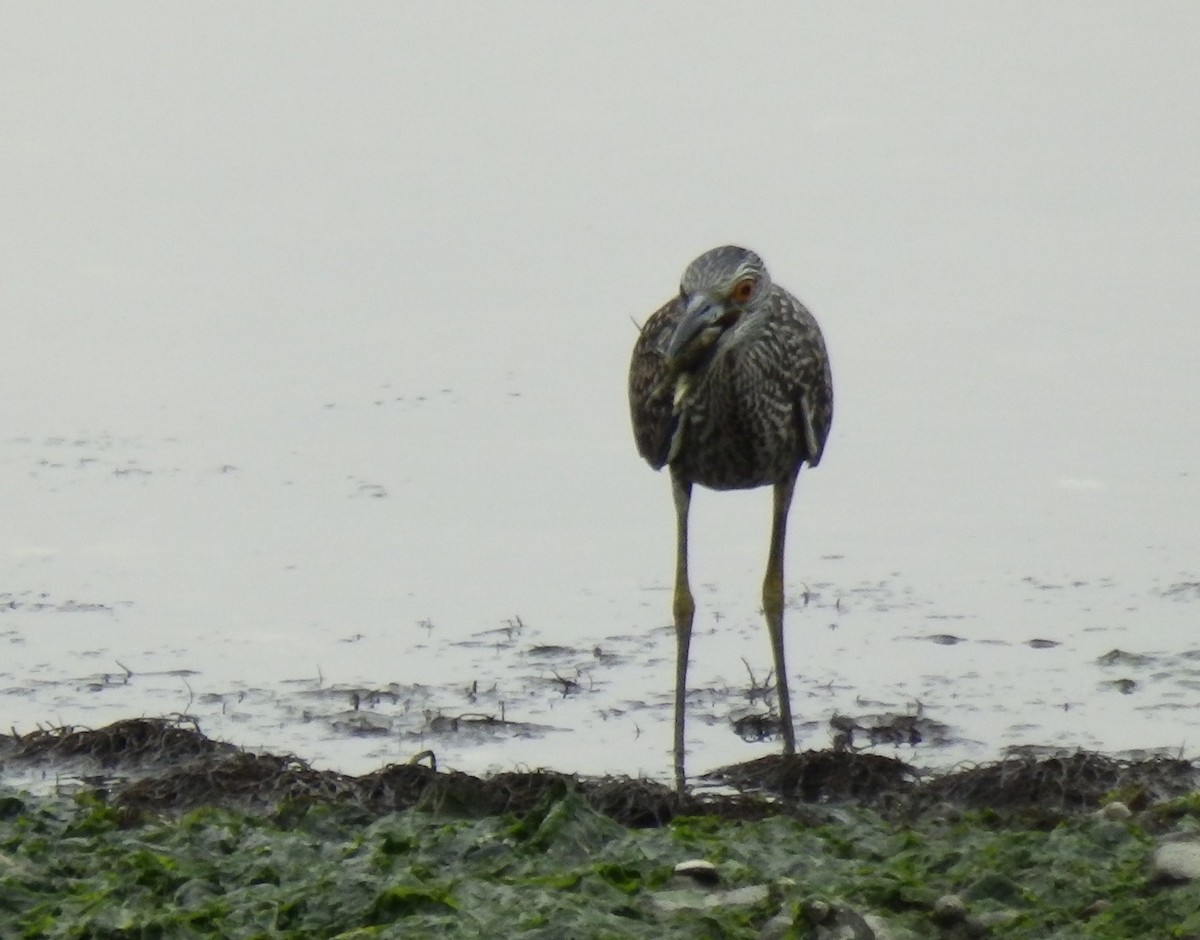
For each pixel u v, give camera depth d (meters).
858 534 16.16
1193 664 13.45
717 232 24.78
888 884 8.50
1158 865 8.45
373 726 12.66
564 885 8.59
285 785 11.21
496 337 21.23
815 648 13.95
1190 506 16.45
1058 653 13.71
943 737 12.38
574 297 22.52
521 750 12.30
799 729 12.55
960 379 19.77
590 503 16.89
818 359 12.35
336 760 12.12
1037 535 15.95
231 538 16.09
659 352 12.30
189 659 13.80
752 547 15.99
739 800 10.88
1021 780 11.18
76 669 13.64
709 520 16.58
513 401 19.34
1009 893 8.43
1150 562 15.36
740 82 31.69
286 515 16.61
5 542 16.00
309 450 18.08
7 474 17.47
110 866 9.01
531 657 13.85
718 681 13.39
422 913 8.23
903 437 18.27
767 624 12.49
